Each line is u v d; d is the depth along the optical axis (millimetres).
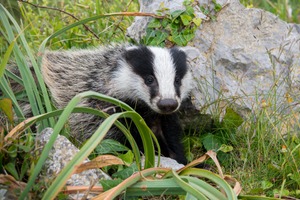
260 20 8477
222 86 7867
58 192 4805
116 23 9156
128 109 5703
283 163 6598
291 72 8180
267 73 8109
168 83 7004
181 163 7496
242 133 7422
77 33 9234
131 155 6395
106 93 7461
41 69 7449
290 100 7340
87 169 5535
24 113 7461
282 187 6160
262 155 6953
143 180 5465
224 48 8117
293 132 7387
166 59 7145
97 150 6512
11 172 5438
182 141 7797
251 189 6340
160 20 8039
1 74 5672
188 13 7969
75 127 7422
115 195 5207
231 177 6148
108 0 9930
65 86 7836
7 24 6633
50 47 9148
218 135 7562
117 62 7484
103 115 5797
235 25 8344
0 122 6141
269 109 7613
